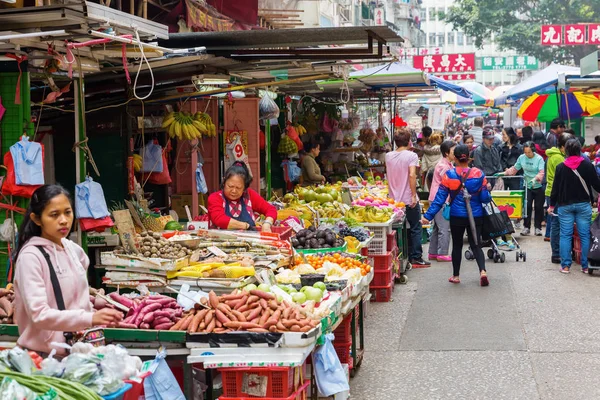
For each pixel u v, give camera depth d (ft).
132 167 30.22
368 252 34.35
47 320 14.02
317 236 27.94
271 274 21.24
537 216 54.75
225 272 20.97
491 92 93.04
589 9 155.63
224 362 17.03
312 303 18.83
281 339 16.83
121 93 30.76
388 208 36.35
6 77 21.22
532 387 22.17
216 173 42.16
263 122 44.68
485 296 34.47
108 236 26.08
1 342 17.20
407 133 41.42
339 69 31.96
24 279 14.32
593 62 42.83
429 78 59.16
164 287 21.35
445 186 36.27
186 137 32.09
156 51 22.41
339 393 19.62
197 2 37.22
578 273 39.63
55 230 14.60
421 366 24.47
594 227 39.09
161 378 16.78
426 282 38.32
